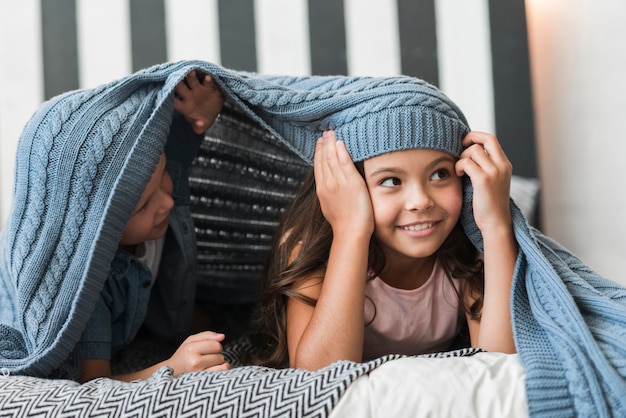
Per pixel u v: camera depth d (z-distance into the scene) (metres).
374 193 0.89
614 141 1.60
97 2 1.83
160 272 1.12
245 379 0.71
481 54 1.85
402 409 0.66
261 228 1.21
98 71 1.83
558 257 0.93
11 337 0.88
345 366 0.71
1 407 0.70
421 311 1.03
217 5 1.85
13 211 0.89
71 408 0.69
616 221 1.61
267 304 0.99
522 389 0.69
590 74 1.69
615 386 0.68
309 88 1.02
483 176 0.88
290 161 1.12
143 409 0.67
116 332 1.05
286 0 1.86
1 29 1.80
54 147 0.87
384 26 1.86
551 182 1.91
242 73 1.03
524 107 1.84
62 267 0.86
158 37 1.84
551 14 1.87
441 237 0.91
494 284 0.89
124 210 0.87
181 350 0.89
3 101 1.80
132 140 0.89
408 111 0.87
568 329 0.77
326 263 0.97
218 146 1.13
